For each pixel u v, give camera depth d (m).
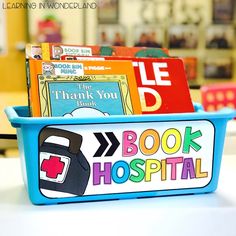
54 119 0.44
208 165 0.51
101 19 2.10
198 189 0.51
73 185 0.47
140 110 0.51
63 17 1.14
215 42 2.59
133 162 0.48
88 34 1.94
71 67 0.51
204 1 2.54
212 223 0.48
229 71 2.66
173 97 0.54
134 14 2.38
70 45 0.55
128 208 0.47
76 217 0.46
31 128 0.44
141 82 0.54
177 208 0.48
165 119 0.47
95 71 0.51
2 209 0.46
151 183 0.49
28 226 0.45
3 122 0.64
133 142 0.47
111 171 0.47
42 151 0.45
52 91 0.49
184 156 0.49
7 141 0.69
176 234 0.48
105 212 0.46
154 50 0.60
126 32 2.35
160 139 0.48
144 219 0.47
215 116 0.49
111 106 0.50
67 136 0.45
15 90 1.00
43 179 0.46
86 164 0.47
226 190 0.53
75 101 0.49
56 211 0.46
